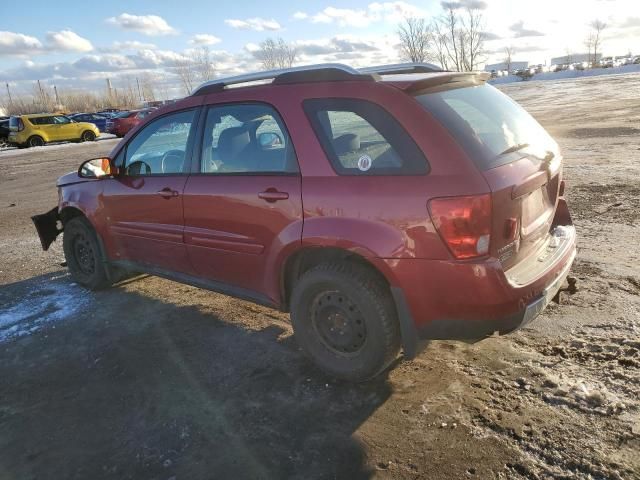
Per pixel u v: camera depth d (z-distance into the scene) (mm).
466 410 2990
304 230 3213
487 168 2779
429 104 2990
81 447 2967
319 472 2643
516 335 3719
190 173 4012
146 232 4406
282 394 3311
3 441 3072
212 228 3816
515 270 2996
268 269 3518
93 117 37656
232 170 3715
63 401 3436
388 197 2902
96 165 4684
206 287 4133
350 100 3143
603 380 3115
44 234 5754
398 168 2918
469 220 2695
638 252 5008
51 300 5176
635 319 3758
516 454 2633
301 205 3232
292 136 3328
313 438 2887
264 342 3998
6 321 4746
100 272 5145
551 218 3500
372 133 3027
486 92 3535
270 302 3674
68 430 3127
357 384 3346
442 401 3092
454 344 3691
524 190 2928
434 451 2709
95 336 4320
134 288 5355
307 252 3371
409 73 3586
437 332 2938
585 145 11492
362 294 3084
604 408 2881
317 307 3373
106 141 30047
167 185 4121
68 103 81188
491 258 2764
